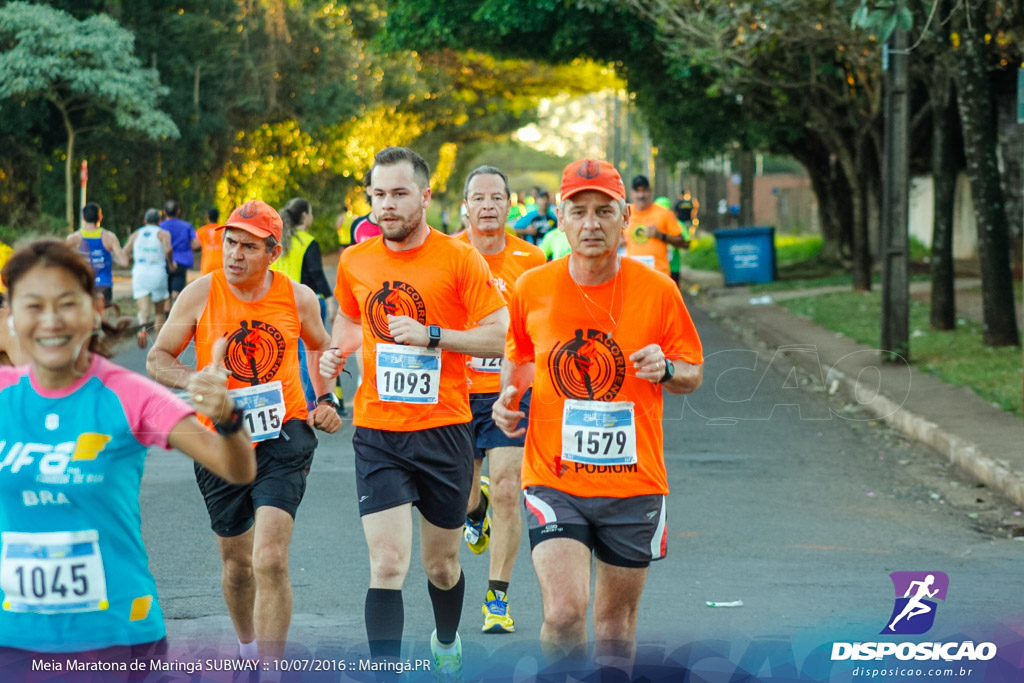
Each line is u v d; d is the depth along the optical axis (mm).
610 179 7355
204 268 16297
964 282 43469
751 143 48125
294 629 9891
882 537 13539
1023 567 12180
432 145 108750
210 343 8852
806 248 66000
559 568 7320
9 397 5492
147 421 5484
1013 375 23375
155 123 52156
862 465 17547
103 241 29422
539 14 41500
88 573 5500
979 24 25234
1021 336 28250
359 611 10531
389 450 8742
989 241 26672
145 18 58562
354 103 68938
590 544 7523
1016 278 44031
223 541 8930
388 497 8672
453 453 8883
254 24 61750
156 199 62375
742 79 36688
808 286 45812
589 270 7457
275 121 68125
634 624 7730
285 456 8805
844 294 41219
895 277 25703
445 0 44094
